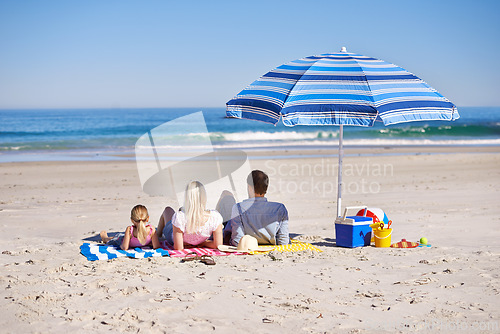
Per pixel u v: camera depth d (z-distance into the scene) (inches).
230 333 135.3
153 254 223.6
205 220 232.7
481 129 1501.0
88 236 271.6
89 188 477.7
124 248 231.6
